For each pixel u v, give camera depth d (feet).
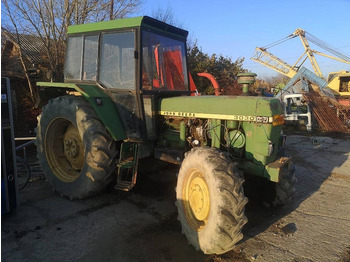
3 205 11.48
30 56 36.14
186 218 10.39
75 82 15.29
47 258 9.37
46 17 33.58
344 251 10.12
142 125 12.98
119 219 12.02
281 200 13.12
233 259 9.57
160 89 13.91
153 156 14.16
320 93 41.96
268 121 10.73
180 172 10.75
